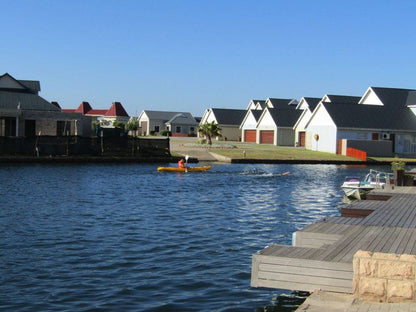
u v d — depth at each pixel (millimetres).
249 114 91312
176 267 14477
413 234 14594
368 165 61062
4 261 14680
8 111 56438
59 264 14516
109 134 66688
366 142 67875
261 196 31031
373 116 71500
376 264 9594
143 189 33219
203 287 12789
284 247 12664
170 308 11305
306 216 23906
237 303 11758
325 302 10219
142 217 22594
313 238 14836
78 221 21156
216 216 23266
